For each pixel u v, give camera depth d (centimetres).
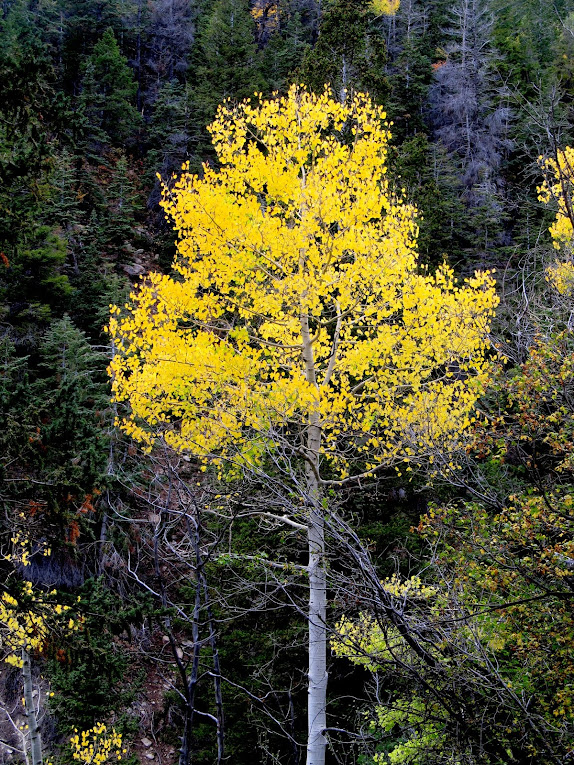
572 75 2134
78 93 3341
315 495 610
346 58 1461
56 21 3681
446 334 675
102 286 1839
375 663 541
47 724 1097
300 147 661
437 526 578
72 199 2145
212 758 963
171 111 2856
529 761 473
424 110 2758
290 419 656
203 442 659
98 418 1209
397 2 3538
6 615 762
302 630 958
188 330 670
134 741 1051
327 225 636
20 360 1340
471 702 468
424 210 1471
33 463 727
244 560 775
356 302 686
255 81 2814
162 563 1236
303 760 962
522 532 497
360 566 449
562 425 587
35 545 1164
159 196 2666
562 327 727
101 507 1148
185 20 3938
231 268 649
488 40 2648
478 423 586
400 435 678
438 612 520
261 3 4156
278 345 688
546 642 474
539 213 1695
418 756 572
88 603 789
